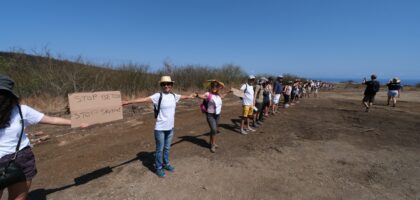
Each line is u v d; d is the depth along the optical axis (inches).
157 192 150.3
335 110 493.0
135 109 435.5
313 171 186.4
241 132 288.4
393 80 569.3
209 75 971.9
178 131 297.4
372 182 171.0
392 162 207.8
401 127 335.3
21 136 93.7
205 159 203.6
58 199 141.9
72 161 197.8
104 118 145.7
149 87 642.2
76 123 134.0
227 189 155.9
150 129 299.9
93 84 514.3
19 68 436.1
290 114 437.4
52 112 371.2
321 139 271.3
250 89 283.7
